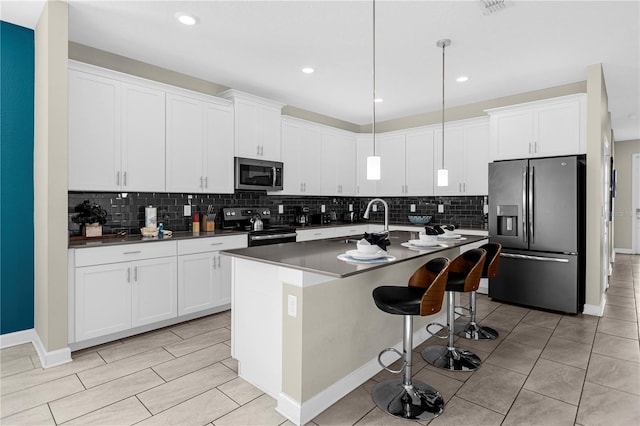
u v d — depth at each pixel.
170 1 2.49
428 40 3.04
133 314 3.01
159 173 3.43
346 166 5.71
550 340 3.03
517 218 3.97
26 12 2.61
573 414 1.98
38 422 1.87
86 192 3.23
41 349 2.64
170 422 1.89
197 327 3.29
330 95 4.61
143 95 3.31
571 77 3.91
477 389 2.24
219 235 3.62
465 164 4.82
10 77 2.77
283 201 5.13
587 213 3.70
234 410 2.01
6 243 2.78
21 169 2.83
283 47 3.20
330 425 1.89
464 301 4.09
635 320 3.53
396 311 1.95
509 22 2.73
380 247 2.05
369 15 2.65
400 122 5.79
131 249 2.98
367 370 2.39
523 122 4.04
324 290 2.06
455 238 3.10
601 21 2.70
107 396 2.13
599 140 3.57
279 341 2.08
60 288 2.54
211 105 3.85
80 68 2.91
